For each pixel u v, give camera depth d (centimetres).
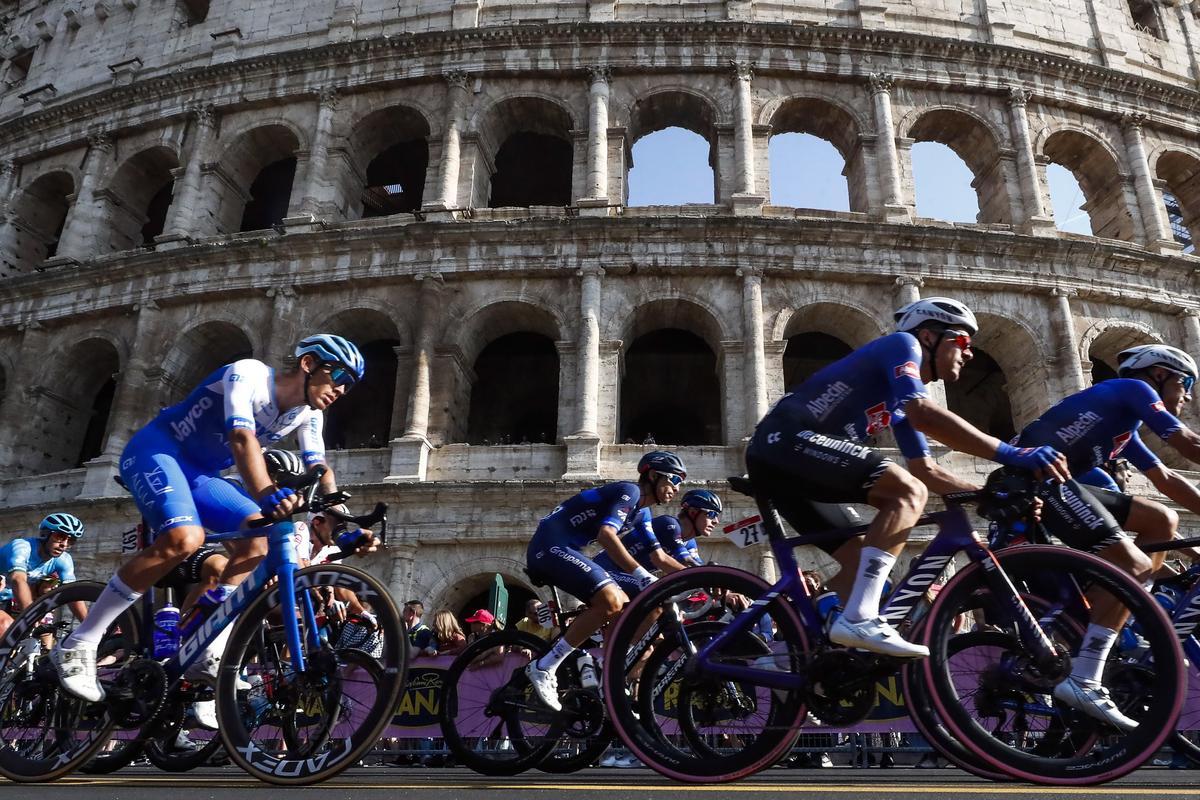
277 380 835
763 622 740
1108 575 618
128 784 707
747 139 3522
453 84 3694
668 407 4084
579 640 972
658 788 604
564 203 4728
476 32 3712
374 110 3781
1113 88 3850
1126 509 925
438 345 3183
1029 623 636
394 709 672
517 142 4300
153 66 4222
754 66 3672
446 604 2812
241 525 802
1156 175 3866
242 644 732
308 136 3772
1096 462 936
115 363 3700
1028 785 633
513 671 1052
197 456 809
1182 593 935
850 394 719
